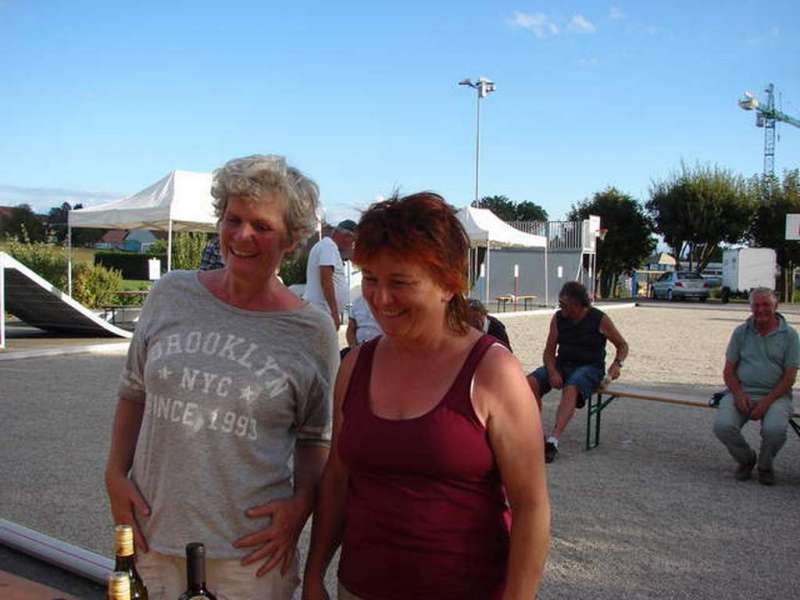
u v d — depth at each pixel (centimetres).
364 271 179
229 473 198
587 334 664
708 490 547
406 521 176
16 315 1444
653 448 673
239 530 200
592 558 413
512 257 3195
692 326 2052
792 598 368
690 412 836
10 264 1190
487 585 177
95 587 365
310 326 213
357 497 188
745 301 3575
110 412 762
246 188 198
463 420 172
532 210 7506
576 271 3083
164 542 199
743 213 3853
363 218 178
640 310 2798
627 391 676
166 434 200
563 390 654
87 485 527
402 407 179
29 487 521
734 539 446
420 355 181
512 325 1972
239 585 200
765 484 562
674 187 3994
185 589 201
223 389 198
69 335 1452
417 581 175
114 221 1511
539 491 174
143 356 213
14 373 991
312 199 212
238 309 209
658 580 386
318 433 221
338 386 200
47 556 386
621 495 530
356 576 185
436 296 176
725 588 377
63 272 1962
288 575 213
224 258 207
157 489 201
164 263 3177
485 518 177
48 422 715
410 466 174
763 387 575
